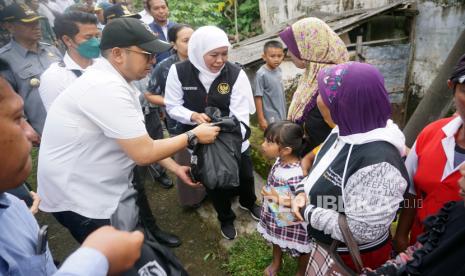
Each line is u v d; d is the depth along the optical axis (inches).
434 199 51.1
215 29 83.7
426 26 207.3
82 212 64.7
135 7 300.0
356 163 47.5
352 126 48.2
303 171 73.9
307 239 74.3
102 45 63.0
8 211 34.1
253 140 140.9
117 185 68.7
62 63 94.1
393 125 51.5
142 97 120.1
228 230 101.3
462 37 92.2
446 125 49.9
